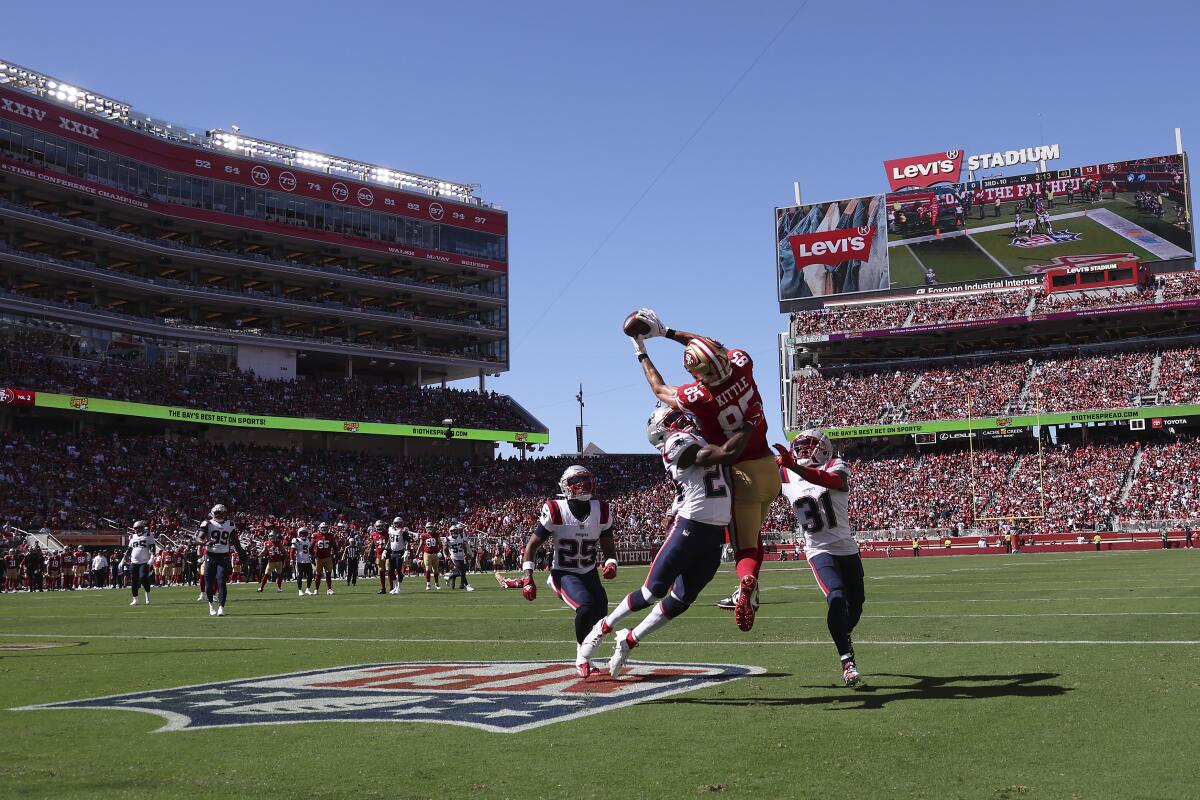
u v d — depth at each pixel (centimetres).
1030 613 1501
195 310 7406
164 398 6369
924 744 582
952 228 7681
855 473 7269
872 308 8000
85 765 565
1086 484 6500
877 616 1522
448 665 1035
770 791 486
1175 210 7181
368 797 488
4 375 5641
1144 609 1516
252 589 3781
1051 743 576
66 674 1015
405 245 8250
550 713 713
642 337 858
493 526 6500
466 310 8819
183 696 837
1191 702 693
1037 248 7488
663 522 6788
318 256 8000
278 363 7562
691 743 599
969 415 7162
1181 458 6456
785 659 1006
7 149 6141
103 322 6525
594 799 478
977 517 6488
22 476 5203
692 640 1237
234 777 532
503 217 8875
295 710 751
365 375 8750
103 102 6956
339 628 1627
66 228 6400
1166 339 7162
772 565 4600
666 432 835
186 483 5897
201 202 7238
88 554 4628
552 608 2075
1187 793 464
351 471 6894
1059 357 7419
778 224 8150
